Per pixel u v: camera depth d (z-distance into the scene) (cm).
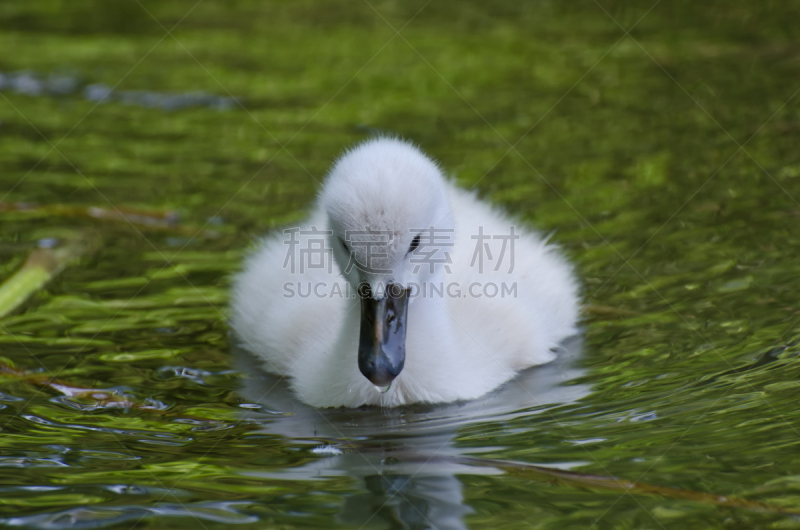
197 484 633
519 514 588
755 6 2038
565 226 1111
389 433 733
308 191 1224
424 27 2033
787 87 1542
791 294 926
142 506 601
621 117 1463
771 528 564
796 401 730
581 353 869
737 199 1162
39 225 1133
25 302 956
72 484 630
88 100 1598
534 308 927
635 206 1158
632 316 923
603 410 748
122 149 1383
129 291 987
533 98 1569
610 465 648
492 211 1066
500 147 1357
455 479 639
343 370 809
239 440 713
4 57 1805
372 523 580
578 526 573
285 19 2111
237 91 1644
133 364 844
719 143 1339
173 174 1288
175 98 1608
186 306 960
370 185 731
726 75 1622
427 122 1466
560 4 2184
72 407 757
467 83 1655
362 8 2198
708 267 1001
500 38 1931
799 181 1198
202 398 790
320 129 1444
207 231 1126
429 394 806
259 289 955
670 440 682
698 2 2114
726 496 600
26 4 2231
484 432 726
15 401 761
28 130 1457
